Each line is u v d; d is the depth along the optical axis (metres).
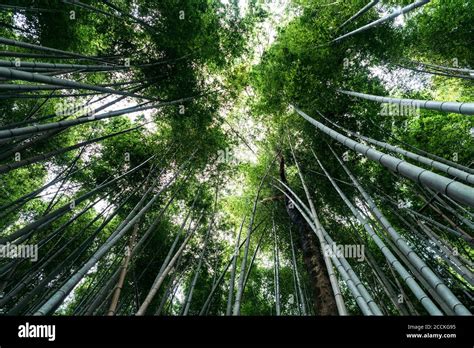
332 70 6.68
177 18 5.77
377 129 6.91
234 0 6.90
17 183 7.54
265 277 9.64
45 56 4.01
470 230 6.09
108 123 8.42
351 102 6.87
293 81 6.63
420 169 2.43
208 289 7.99
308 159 7.71
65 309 7.99
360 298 3.12
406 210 5.95
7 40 3.36
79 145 4.37
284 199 7.77
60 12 5.38
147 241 7.05
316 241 6.46
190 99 6.68
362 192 4.84
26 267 6.25
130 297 7.11
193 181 7.97
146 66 5.84
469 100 8.65
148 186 7.29
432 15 7.43
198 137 7.48
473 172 4.24
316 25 6.75
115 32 6.17
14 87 3.33
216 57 6.80
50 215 3.85
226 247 8.80
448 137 6.63
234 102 8.66
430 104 3.49
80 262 6.96
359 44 6.71
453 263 4.27
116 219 8.26
